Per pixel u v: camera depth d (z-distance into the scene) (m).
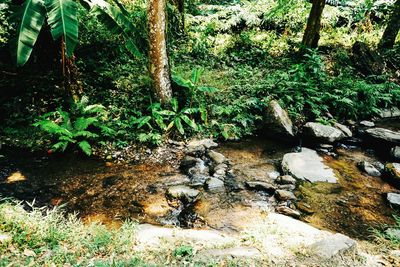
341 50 11.73
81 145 6.24
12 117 7.07
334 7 14.30
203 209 5.00
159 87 7.43
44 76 7.80
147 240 3.84
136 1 11.70
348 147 7.55
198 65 10.17
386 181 6.09
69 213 4.69
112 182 5.64
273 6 14.12
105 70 8.57
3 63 7.75
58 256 3.28
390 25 12.02
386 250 4.03
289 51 11.92
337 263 3.58
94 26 9.53
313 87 9.18
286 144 7.49
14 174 5.64
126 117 7.39
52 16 5.32
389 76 10.88
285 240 3.99
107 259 3.34
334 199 5.42
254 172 6.21
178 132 7.27
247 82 9.20
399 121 8.98
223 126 7.60
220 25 13.32
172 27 11.81
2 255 3.22
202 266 3.29
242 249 3.69
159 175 5.94
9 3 7.31
